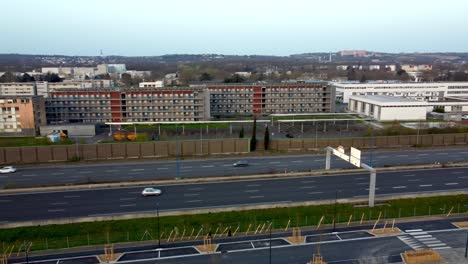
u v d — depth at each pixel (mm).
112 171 85688
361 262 48094
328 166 84062
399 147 108188
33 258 49031
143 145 98250
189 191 71938
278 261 48438
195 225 57812
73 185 74500
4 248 51375
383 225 58656
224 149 101938
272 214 61094
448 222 59781
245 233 56000
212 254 50344
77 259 48875
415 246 52312
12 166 89938
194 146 100438
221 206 64188
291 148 105438
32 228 55938
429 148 107812
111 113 135750
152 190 70000
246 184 76062
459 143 113250
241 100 157375
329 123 139500
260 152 101938
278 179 79375
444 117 153500
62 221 57844
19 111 119438
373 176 62969
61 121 135750
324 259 48844
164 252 50906
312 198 68250
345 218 60469
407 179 78938
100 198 68500
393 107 149000
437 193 69562
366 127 132625
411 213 62406
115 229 56312
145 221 58406
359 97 171500
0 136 118875
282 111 158875
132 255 50125
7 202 66750
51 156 94125
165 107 136750
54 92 134625
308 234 55781
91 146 95750
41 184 75250
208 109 143500
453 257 49344
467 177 80250
